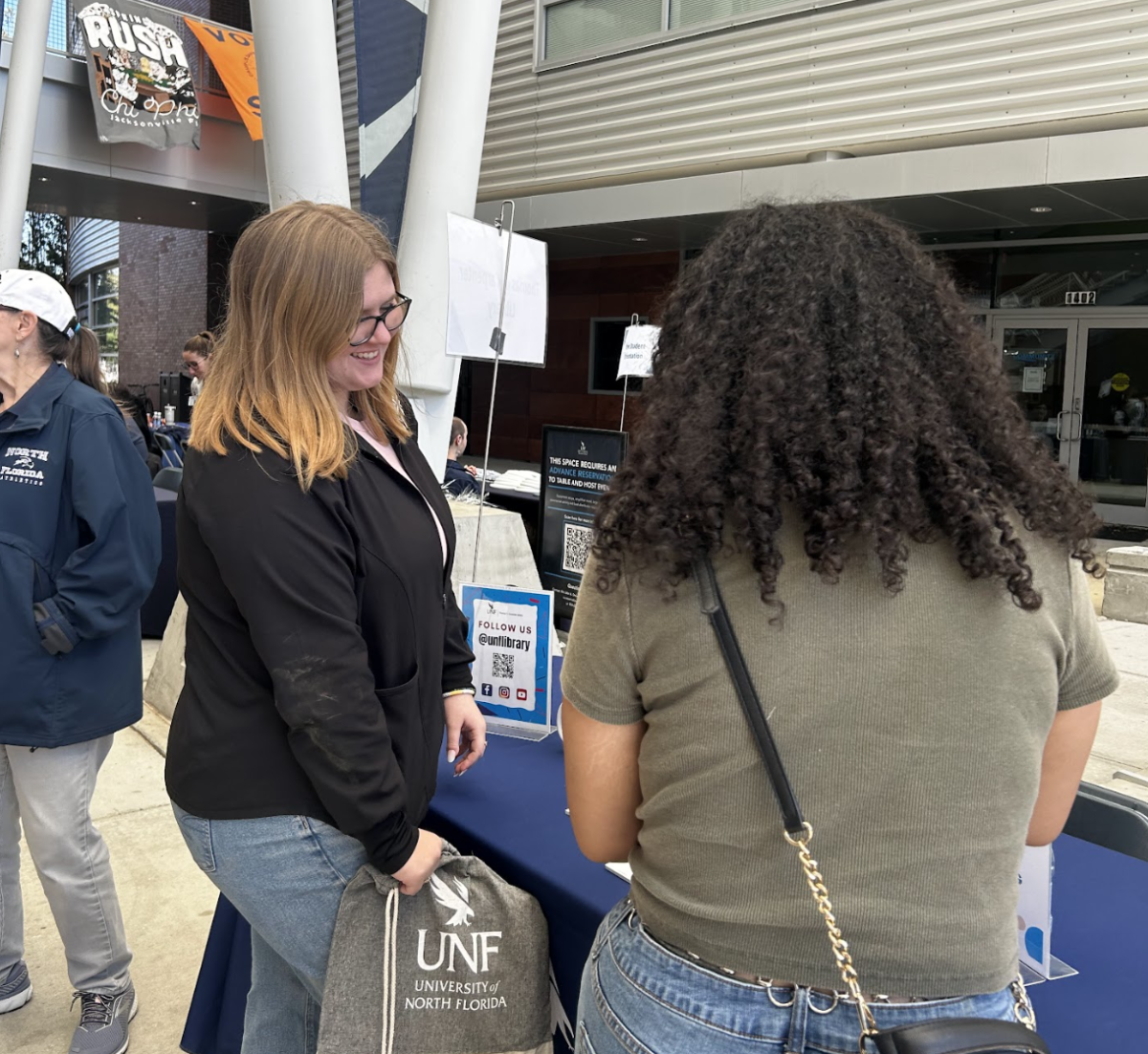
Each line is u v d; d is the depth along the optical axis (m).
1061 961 1.31
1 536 1.95
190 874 2.94
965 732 0.82
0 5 8.93
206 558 1.32
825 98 8.07
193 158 11.29
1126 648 5.58
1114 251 8.51
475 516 4.22
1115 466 8.84
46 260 26.39
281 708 1.25
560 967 1.44
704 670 0.86
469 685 1.74
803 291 0.87
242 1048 1.63
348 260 1.32
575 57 9.63
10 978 2.27
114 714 2.08
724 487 0.85
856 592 0.83
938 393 0.86
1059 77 6.95
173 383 15.66
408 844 1.31
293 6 2.93
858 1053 0.83
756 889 0.86
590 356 12.11
